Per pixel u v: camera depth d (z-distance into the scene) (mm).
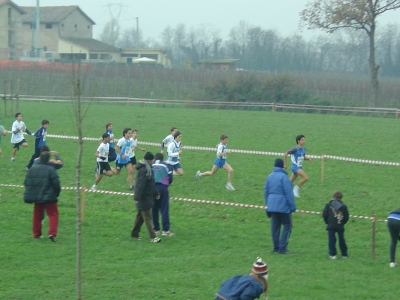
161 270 24672
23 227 30750
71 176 46844
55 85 141250
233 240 30438
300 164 41031
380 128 89562
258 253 28047
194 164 54094
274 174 28078
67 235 29734
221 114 107625
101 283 22750
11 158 52844
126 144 41438
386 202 40812
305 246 29938
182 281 23188
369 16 128875
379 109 117812
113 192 37688
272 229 28375
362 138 76750
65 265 24766
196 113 108562
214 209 37344
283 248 28016
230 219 35219
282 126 89312
